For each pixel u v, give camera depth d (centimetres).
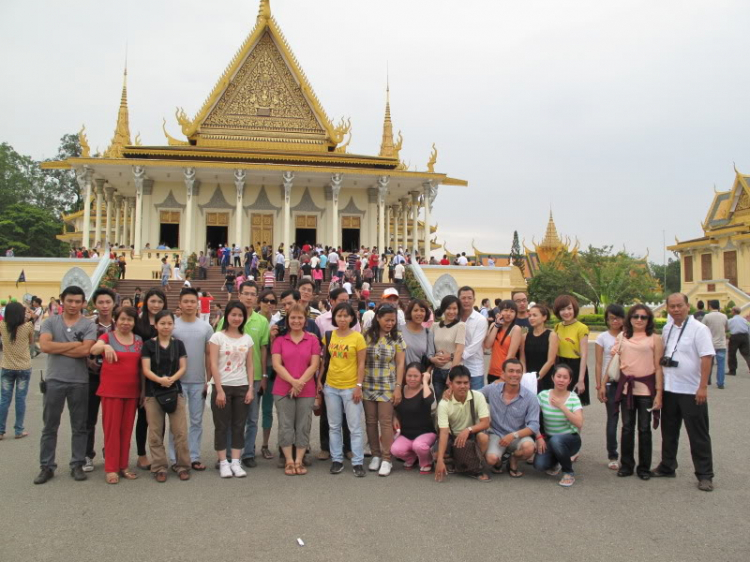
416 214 3991
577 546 484
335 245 3450
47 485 644
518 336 789
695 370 664
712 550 478
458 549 476
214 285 2817
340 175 3444
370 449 796
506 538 500
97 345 661
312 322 759
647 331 706
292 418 704
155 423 666
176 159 3453
